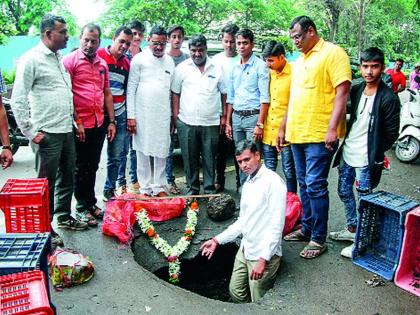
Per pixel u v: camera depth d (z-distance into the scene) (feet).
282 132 14.55
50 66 12.48
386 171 21.93
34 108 12.52
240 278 12.10
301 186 13.64
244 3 53.67
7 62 56.44
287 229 14.15
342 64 11.85
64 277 11.15
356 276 12.02
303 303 10.84
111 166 16.51
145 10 49.60
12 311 5.82
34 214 10.88
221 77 16.48
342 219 15.75
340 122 13.04
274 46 14.61
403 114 23.40
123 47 15.42
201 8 53.11
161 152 16.38
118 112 16.11
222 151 17.70
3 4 55.16
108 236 13.92
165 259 13.35
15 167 21.94
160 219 14.99
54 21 12.10
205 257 13.73
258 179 11.22
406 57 76.79
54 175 13.12
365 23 69.31
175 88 16.55
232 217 15.52
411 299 11.03
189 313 10.39
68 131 13.08
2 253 7.60
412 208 11.68
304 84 12.46
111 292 11.14
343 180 13.53
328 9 66.54
